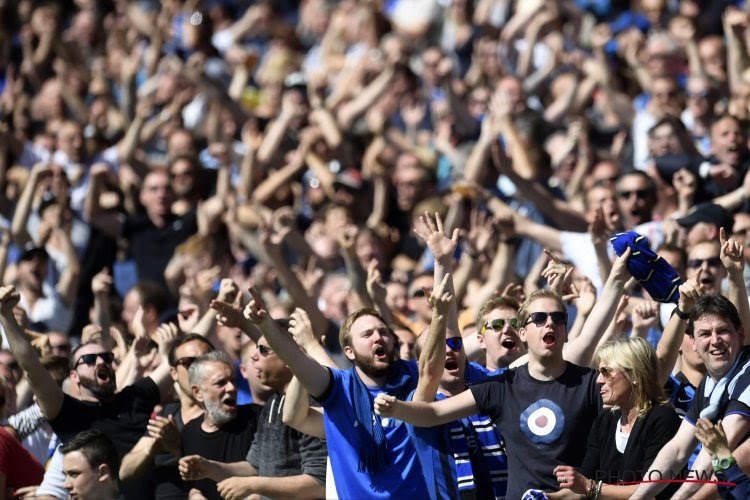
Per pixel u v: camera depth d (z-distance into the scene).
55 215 28.98
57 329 27.89
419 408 17.81
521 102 30.58
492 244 26.44
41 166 29.45
